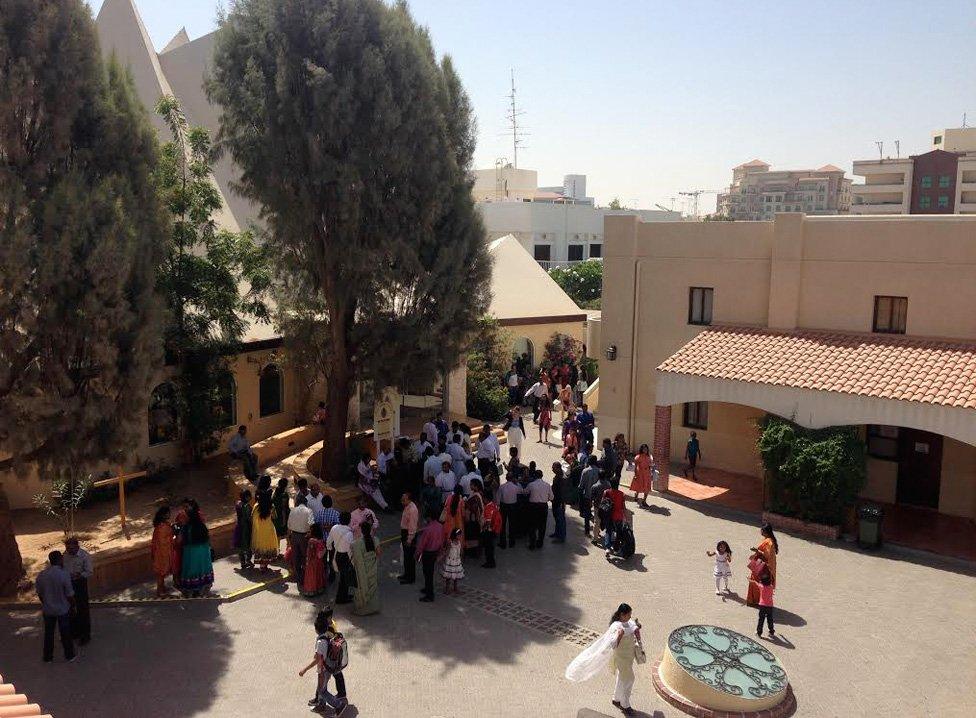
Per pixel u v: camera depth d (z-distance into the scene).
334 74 17.23
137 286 13.64
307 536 14.32
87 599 12.00
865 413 17.03
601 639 10.70
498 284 34.25
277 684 11.09
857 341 19.30
